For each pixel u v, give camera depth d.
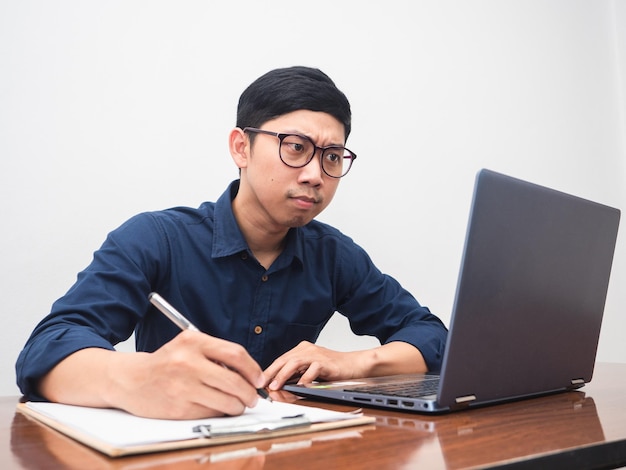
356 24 1.87
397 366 0.99
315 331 1.27
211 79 1.63
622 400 0.76
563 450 0.47
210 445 0.48
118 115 1.51
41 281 1.40
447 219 2.00
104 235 1.47
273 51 1.73
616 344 2.31
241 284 1.16
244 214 1.15
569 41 2.38
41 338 0.75
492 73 2.15
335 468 0.41
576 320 0.78
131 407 0.58
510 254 0.65
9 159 1.38
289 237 1.21
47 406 0.65
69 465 0.42
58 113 1.44
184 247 1.14
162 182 1.55
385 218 1.87
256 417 0.57
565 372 0.79
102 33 1.50
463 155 2.05
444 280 1.97
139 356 0.62
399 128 1.92
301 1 1.78
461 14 2.10
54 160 1.43
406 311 1.29
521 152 2.20
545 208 0.68
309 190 1.02
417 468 0.41
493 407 0.69
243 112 1.08
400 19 1.96
